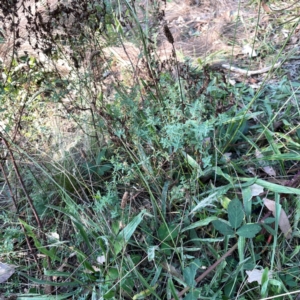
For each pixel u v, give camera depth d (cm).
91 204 163
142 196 174
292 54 246
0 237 165
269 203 154
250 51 266
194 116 160
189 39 297
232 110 194
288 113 204
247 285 138
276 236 142
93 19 183
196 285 143
